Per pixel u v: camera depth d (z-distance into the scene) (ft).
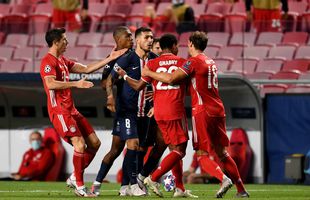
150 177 107.65
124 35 114.01
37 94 163.32
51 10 215.10
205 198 106.01
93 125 163.84
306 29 177.88
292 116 156.25
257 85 162.20
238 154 155.74
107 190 130.72
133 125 113.39
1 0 220.23
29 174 161.48
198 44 104.22
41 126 165.89
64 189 131.75
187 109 159.63
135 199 104.88
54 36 110.01
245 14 185.06
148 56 113.91
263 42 176.45
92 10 211.61
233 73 163.43
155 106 107.55
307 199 105.09
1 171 167.73
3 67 185.78
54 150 162.71
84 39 183.21
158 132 112.57
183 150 107.34
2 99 165.27
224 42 175.83
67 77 111.65
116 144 114.52
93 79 156.25
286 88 161.99
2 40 190.70
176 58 107.34
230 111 158.10
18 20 202.69
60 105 109.60
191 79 104.12
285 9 181.57
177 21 180.86
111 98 112.37
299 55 174.09
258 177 157.17
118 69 111.96
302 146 155.63
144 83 107.14
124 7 208.44
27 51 186.09
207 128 104.22
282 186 143.43
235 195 108.58
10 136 167.12
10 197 110.42
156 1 208.74
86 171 163.12
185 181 154.30
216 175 103.71
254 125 157.69
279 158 156.87
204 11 199.00
